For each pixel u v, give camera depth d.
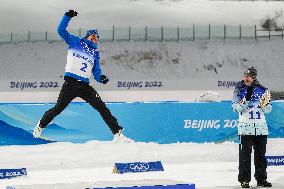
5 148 17.69
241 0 110.88
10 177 14.84
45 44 97.12
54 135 18.22
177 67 95.50
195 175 14.61
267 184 12.54
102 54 96.44
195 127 19.53
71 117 18.42
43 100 65.62
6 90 83.56
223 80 92.44
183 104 19.52
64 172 15.94
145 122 19.14
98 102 9.98
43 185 9.77
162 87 87.88
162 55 97.69
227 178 13.95
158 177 14.23
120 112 18.95
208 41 100.88
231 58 97.25
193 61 96.56
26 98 65.00
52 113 9.84
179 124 19.39
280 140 19.86
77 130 18.41
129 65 95.19
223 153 18.88
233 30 102.19
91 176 14.62
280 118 20.08
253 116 12.47
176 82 88.50
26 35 98.19
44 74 90.62
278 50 98.94
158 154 18.41
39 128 9.80
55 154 17.69
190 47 99.56
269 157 17.47
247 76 12.47
